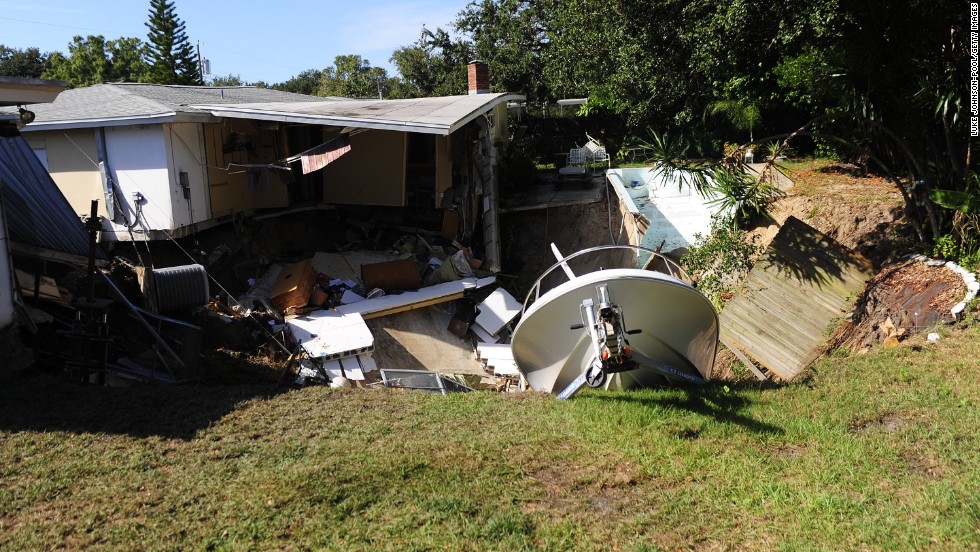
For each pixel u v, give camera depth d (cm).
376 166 1855
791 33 1209
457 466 677
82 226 1190
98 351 1016
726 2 1463
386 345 1523
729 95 2098
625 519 574
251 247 1736
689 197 1981
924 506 575
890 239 1370
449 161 1953
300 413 856
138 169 1489
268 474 661
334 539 546
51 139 1527
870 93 1209
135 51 6081
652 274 902
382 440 757
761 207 1450
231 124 1702
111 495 618
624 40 2170
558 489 630
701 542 540
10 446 718
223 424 805
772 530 551
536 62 3183
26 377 955
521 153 2477
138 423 799
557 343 959
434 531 555
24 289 1102
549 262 2086
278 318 1433
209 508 594
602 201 2130
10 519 580
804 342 1145
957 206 1138
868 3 1088
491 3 3559
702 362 1019
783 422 790
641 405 865
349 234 1922
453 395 978
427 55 4022
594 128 3005
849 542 527
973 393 833
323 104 1939
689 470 662
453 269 1752
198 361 1092
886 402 836
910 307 1105
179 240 1620
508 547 532
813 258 1241
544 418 834
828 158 2173
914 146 1302
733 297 1231
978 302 1046
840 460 673
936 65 1150
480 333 1683
